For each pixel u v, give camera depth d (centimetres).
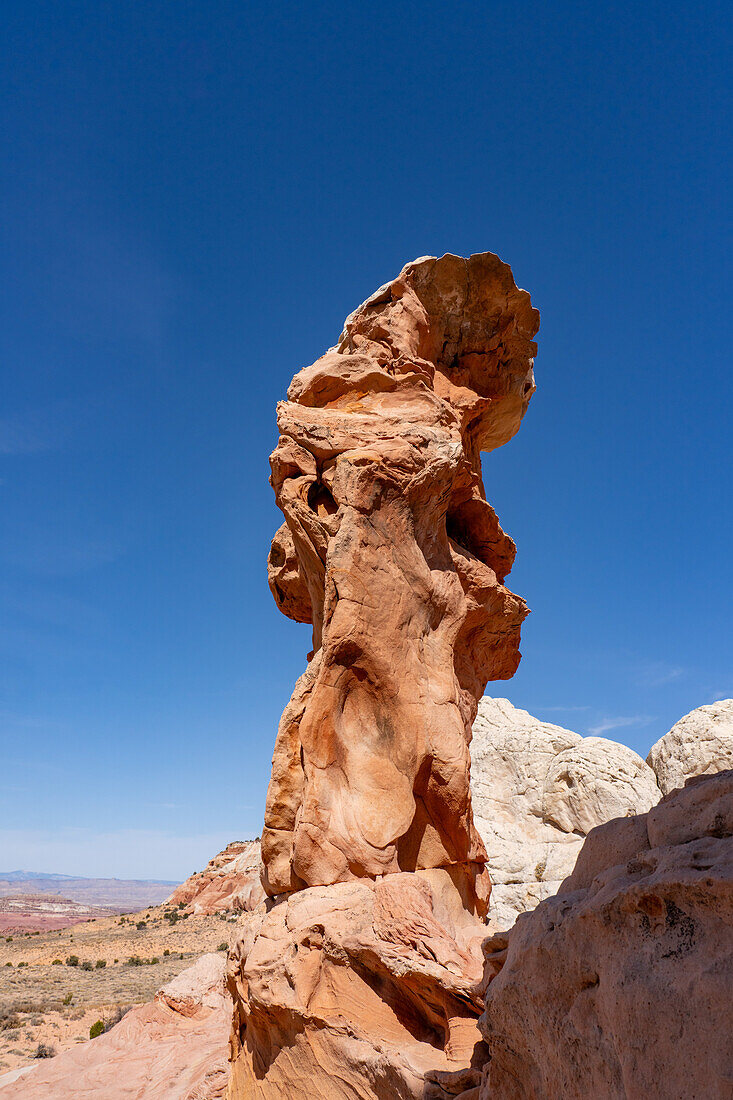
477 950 1109
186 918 8138
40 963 5941
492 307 1814
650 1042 518
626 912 576
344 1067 1019
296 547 1556
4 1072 2580
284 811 1380
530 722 2878
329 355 1748
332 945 1127
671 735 2548
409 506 1484
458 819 1338
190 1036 2455
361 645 1339
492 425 2072
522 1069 711
